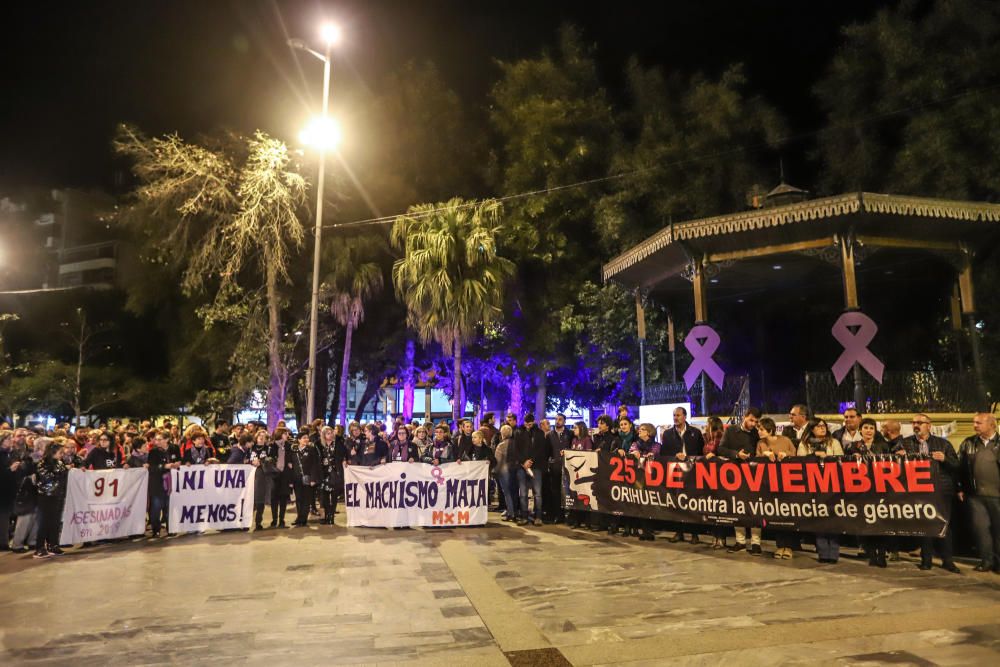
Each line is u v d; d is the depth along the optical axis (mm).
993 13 17328
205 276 25438
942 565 8648
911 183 17766
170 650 5719
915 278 17969
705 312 15516
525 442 13180
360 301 25578
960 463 8641
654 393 18719
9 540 11586
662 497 10625
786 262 16469
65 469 11031
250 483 12852
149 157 23250
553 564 9016
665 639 5734
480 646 5676
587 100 26188
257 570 8930
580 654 5418
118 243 65812
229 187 23906
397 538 11523
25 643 6016
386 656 5453
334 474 13633
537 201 24422
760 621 6219
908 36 18312
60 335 39719
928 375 14305
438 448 14305
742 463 9773
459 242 20266
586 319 23906
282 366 24656
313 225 25078
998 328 17203
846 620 6184
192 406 30969
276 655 5523
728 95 22766
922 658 5156
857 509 8781
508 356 26844
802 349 21828
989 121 16281
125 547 11281
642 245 16391
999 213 13898
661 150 22859
